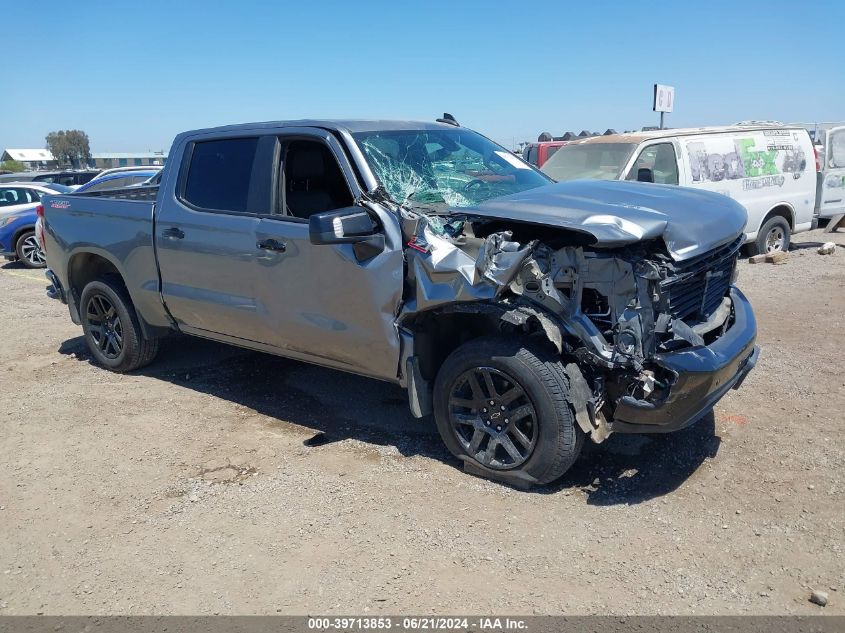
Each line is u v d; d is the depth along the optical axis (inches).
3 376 242.4
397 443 176.6
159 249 207.5
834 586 117.0
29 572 131.3
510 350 143.2
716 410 186.7
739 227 157.2
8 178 860.0
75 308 250.4
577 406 137.3
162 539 139.6
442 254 148.9
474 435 154.0
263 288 181.5
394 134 184.4
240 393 216.5
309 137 178.1
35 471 170.2
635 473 156.7
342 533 138.0
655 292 134.1
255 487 157.6
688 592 117.1
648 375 135.9
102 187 596.7
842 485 146.7
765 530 133.3
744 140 396.2
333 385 219.8
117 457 175.8
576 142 408.5
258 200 183.9
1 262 563.8
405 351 158.7
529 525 138.0
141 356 234.1
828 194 441.1
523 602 116.1
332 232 147.1
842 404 186.7
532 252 139.4
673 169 370.9
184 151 205.8
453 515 142.5
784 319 272.2
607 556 127.6
